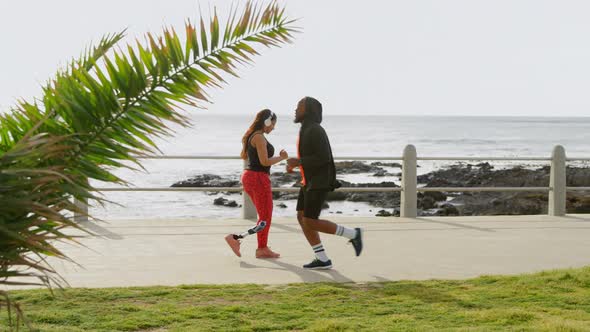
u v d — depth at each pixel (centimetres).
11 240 296
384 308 646
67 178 289
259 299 682
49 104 339
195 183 3650
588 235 1198
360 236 883
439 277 820
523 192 3300
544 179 3500
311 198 852
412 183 1424
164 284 760
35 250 303
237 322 587
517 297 691
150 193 3516
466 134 13988
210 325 577
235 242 935
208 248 1020
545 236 1183
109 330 559
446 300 680
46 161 323
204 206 3070
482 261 935
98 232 1167
